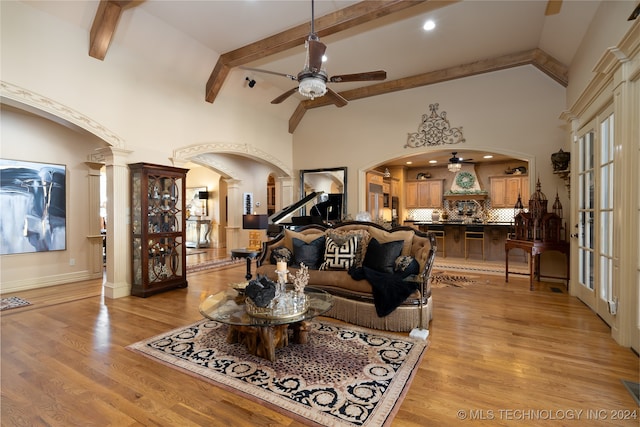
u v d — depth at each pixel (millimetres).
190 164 10906
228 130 6105
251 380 2193
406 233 3771
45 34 3682
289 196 7789
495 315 3541
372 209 7496
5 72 3385
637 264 2572
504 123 5566
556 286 4895
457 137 5934
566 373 2275
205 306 2736
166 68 4992
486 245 7723
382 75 3393
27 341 2879
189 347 2727
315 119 7504
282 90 6734
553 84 5184
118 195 4402
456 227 8078
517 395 2014
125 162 4477
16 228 4777
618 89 2729
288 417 1819
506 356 2551
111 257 4391
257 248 5461
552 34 4371
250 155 6641
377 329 3154
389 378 2209
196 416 1835
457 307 3842
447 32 4539
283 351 2639
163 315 3615
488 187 8859
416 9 4039
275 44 4660
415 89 6273
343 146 7180
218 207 10617
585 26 3736
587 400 1954
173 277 4789
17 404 1951
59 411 1886
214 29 4547
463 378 2221
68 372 2324
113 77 4332
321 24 4184
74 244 5449
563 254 5125
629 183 2629
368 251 3729
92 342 2850
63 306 3971
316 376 2240
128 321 3410
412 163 9164
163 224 4719
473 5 3924
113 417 1828
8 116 4711
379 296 3117
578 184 4191
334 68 5660
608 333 3006
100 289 4867
